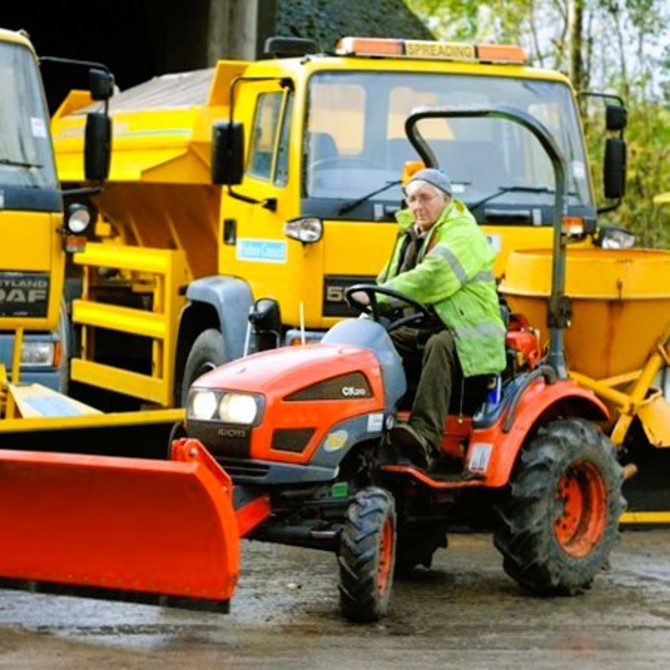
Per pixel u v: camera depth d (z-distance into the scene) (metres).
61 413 12.34
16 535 10.07
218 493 9.65
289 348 11.18
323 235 15.53
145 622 10.41
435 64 16.06
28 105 14.41
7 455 9.76
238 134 15.66
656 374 13.88
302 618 10.66
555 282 12.02
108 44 30.08
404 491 11.45
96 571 9.98
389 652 9.84
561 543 11.73
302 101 15.65
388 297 11.34
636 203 30.28
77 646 9.73
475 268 11.20
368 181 15.68
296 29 29.41
